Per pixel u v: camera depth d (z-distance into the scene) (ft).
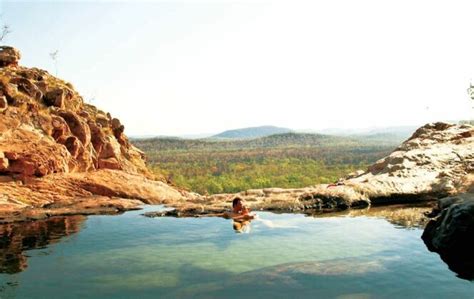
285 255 30.55
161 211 50.80
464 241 30.12
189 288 24.31
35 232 40.22
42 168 63.46
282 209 50.55
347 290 23.39
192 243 35.27
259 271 26.73
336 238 35.58
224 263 29.07
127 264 29.30
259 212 49.62
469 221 30.09
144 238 37.45
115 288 24.53
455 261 28.48
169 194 71.61
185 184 450.71
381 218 44.47
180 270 27.73
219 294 23.24
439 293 22.81
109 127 105.50
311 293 23.04
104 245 34.91
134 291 24.02
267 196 58.08
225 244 34.60
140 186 69.92
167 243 35.42
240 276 26.00
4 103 70.54
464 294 22.63
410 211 48.37
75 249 33.65
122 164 93.30
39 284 25.26
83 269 28.25
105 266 28.86
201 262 29.48
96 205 55.42
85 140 81.35
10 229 41.75
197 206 51.24
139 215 50.21
